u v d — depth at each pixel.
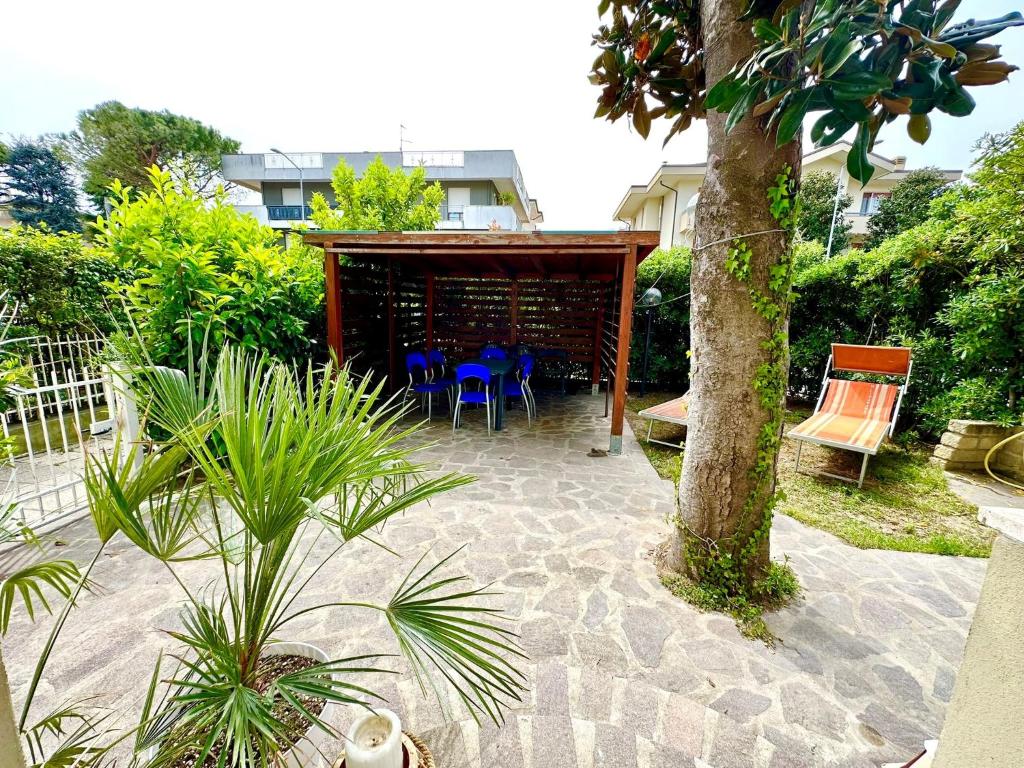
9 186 21.80
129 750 1.47
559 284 7.36
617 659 1.87
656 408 4.78
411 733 1.51
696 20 2.26
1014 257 3.85
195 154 21.92
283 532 1.11
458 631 1.12
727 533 2.24
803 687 1.75
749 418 2.15
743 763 1.45
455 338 7.75
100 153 20.67
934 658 1.90
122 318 3.70
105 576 2.34
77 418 2.91
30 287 4.08
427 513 3.13
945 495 3.56
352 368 5.21
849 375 5.67
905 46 1.23
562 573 2.45
